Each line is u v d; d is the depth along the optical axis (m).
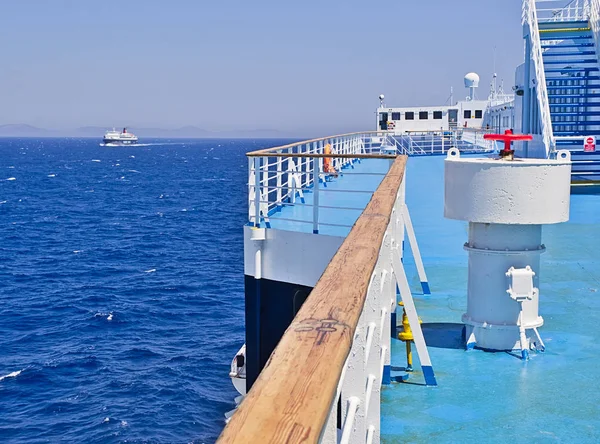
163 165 180.38
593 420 4.91
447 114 43.56
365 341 2.73
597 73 21.02
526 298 6.13
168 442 18.97
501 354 6.33
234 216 71.44
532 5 21.53
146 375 24.06
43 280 40.31
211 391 22.56
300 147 13.35
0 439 19.34
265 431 1.34
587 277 9.38
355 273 2.44
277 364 1.65
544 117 18.83
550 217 5.93
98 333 29.36
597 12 21.16
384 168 22.12
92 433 19.62
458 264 10.52
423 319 7.66
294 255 9.01
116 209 78.56
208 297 35.31
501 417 4.96
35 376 24.25
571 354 6.31
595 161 19.48
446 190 6.25
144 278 40.22
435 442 4.58
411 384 5.66
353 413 2.18
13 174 141.00
